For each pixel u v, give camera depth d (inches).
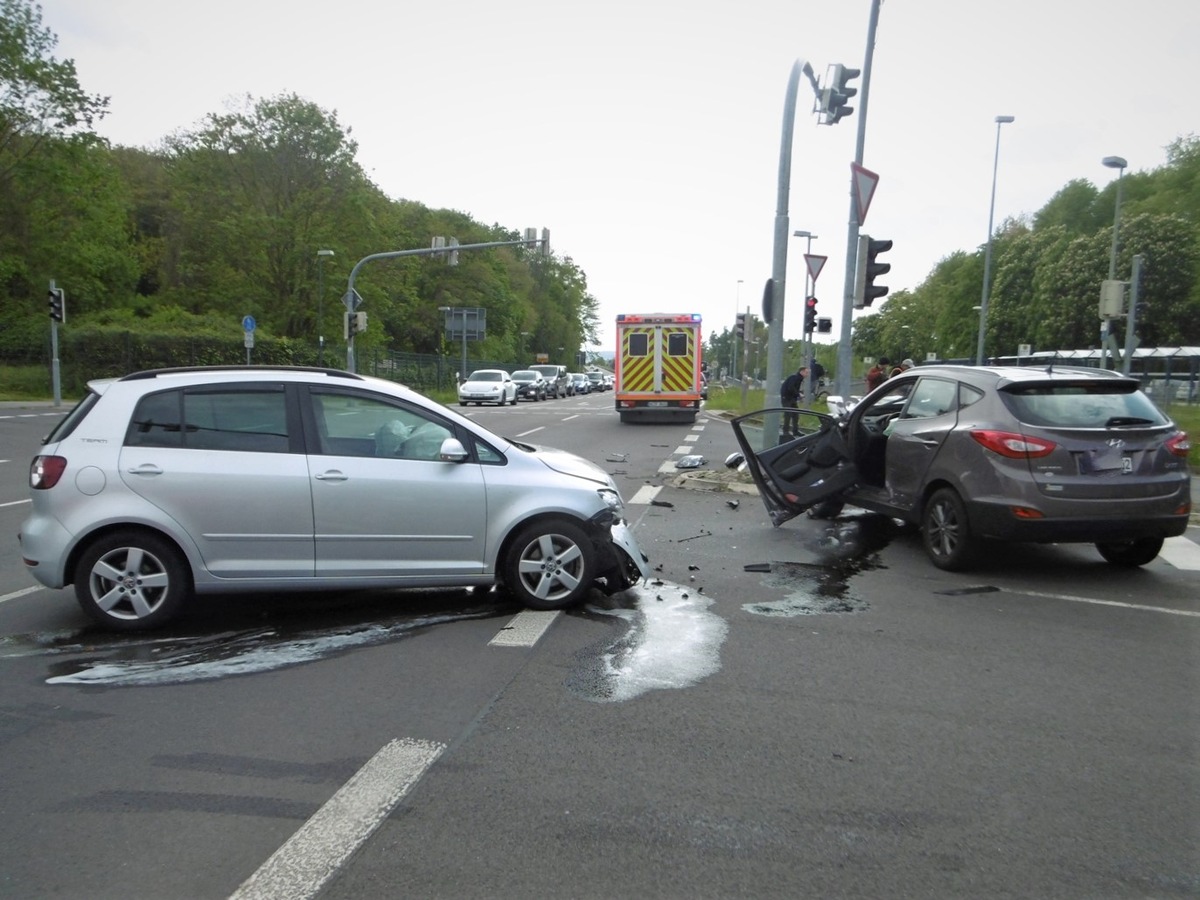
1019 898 119.0
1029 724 177.3
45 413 1055.6
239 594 266.4
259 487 232.4
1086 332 2438.5
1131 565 318.7
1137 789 150.3
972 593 280.8
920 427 328.2
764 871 124.3
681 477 527.5
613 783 149.5
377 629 234.2
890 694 192.7
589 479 257.4
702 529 385.1
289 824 135.7
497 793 145.6
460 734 168.9
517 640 225.5
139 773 152.3
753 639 229.9
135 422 232.7
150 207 2534.5
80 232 1584.6
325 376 245.6
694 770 154.7
